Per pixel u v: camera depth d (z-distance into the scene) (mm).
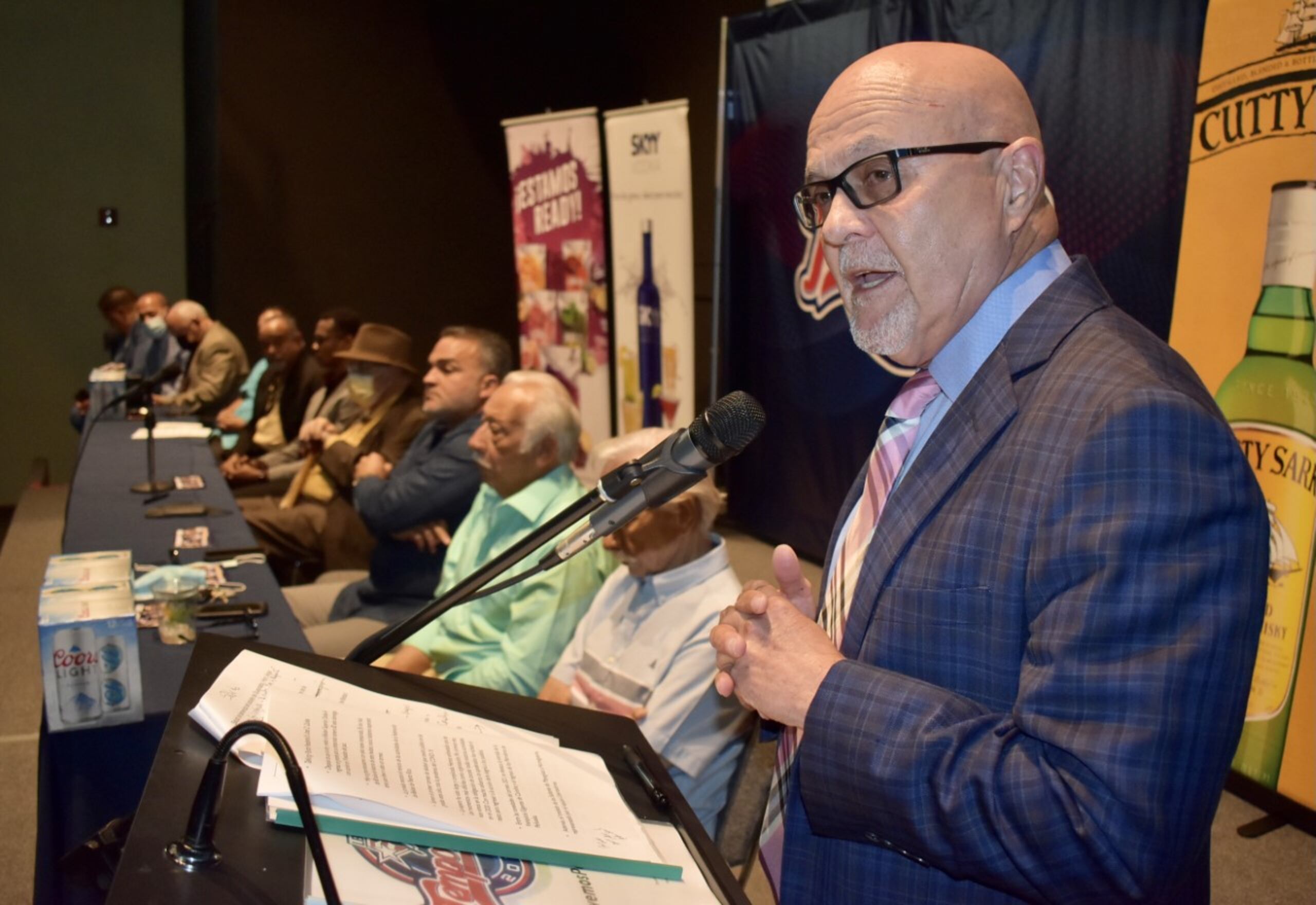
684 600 1735
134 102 7285
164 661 1900
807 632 888
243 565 2590
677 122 4453
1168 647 726
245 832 596
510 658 2213
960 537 858
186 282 7578
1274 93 2352
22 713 3297
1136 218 3016
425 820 619
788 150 4477
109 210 7320
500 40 6969
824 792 826
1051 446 825
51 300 7281
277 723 683
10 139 7066
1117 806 706
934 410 995
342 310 4805
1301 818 2508
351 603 3105
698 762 1659
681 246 4547
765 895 2178
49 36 7062
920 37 3721
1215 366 2533
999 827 743
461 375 3000
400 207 6938
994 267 940
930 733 786
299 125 6613
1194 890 891
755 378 4895
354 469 3824
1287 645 2438
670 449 890
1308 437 2340
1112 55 3043
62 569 1898
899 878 882
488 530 2451
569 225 5195
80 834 1630
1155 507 750
